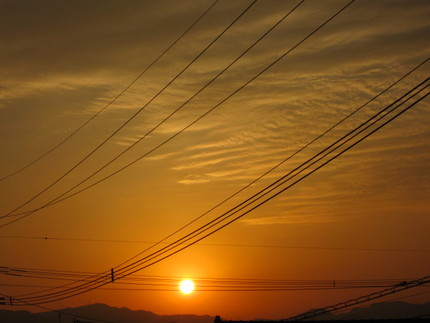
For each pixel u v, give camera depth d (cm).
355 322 3722
